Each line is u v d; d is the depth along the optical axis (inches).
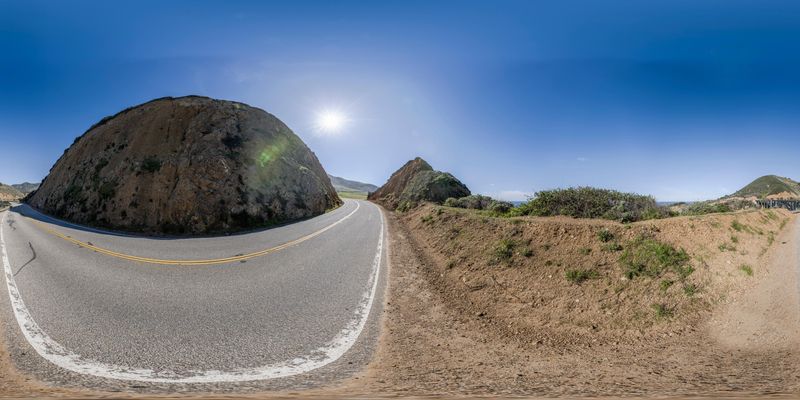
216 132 1173.7
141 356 231.6
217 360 227.6
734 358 230.2
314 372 212.5
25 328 275.6
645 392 176.7
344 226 918.4
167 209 945.5
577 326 297.0
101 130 1342.3
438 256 553.3
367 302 354.6
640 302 312.8
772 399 157.5
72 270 467.2
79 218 1011.9
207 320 300.2
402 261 534.3
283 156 1328.7
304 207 1214.3
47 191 1360.7
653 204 542.0
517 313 328.8
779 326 260.2
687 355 239.9
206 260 537.3
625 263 361.7
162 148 1104.8
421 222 879.1
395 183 2006.6
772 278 329.4
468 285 407.5
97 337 261.6
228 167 1065.5
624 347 259.4
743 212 542.6
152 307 330.6
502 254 445.7
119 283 409.1
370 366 224.2
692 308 298.8
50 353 233.6
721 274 333.7
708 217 438.9
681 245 373.1
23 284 400.5
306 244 668.7
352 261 528.7
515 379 204.7
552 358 242.5
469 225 612.1
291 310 327.6
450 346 261.9
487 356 245.1
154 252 605.3
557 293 349.4
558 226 461.1
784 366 209.8
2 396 175.5
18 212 1236.5
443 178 1481.3
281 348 248.7
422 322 308.8
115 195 1010.1
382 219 1082.7
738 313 285.6
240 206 1004.6
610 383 195.3
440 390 185.2
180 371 211.0
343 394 179.2
